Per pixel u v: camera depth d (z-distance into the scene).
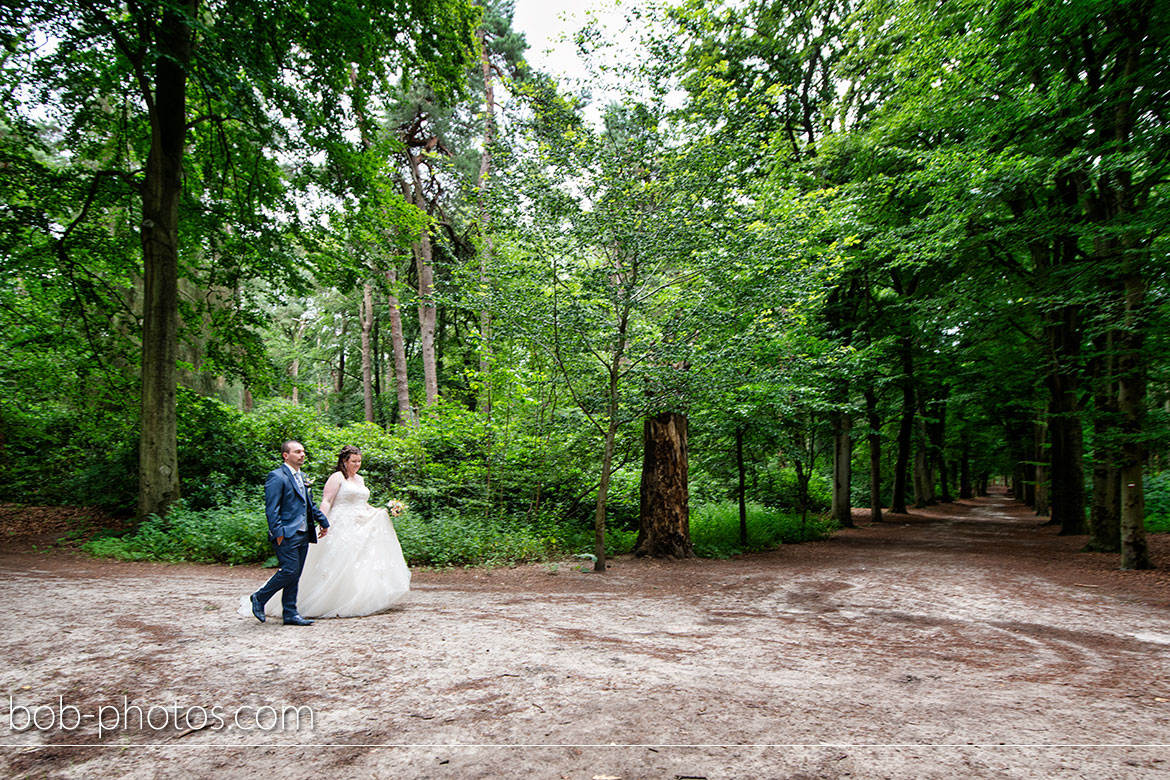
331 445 13.95
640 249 8.62
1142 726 3.23
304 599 5.25
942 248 11.66
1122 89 10.07
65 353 13.54
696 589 8.05
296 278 13.63
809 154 17.77
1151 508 17.95
